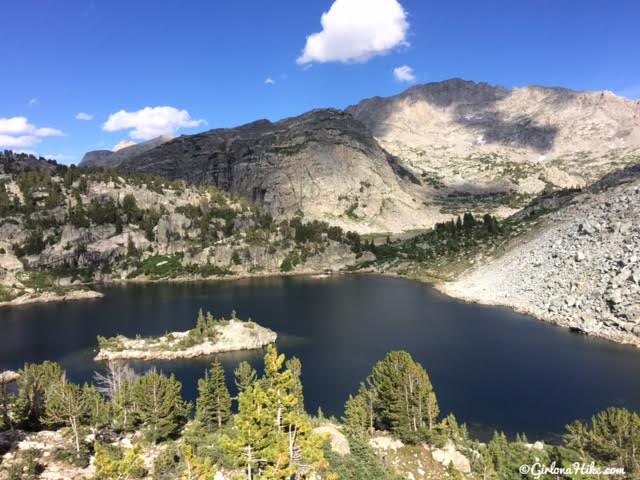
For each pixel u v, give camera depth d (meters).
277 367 31.17
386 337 111.88
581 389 75.62
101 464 28.70
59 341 119.12
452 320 125.94
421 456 53.31
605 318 105.69
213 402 60.84
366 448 47.03
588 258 132.38
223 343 109.25
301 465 30.09
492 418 67.44
